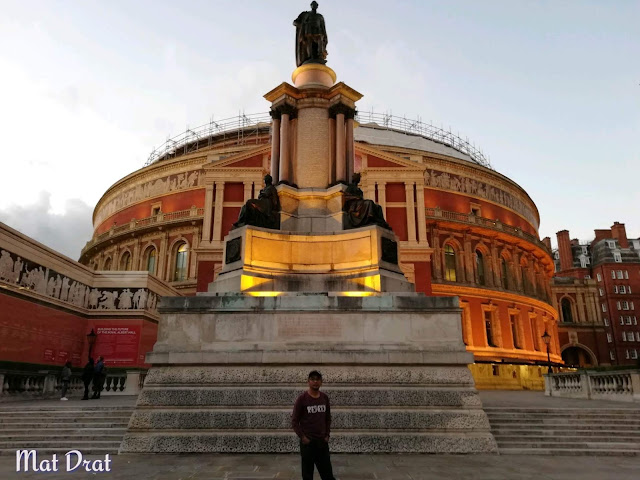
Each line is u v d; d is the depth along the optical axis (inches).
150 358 523.2
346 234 650.2
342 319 541.0
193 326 539.2
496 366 2117.4
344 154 729.0
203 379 517.3
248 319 541.0
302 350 526.3
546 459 469.1
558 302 3454.7
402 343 531.8
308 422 311.0
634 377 844.6
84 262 2888.8
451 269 2331.4
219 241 1797.5
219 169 1898.4
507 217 2662.4
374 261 619.5
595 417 616.7
